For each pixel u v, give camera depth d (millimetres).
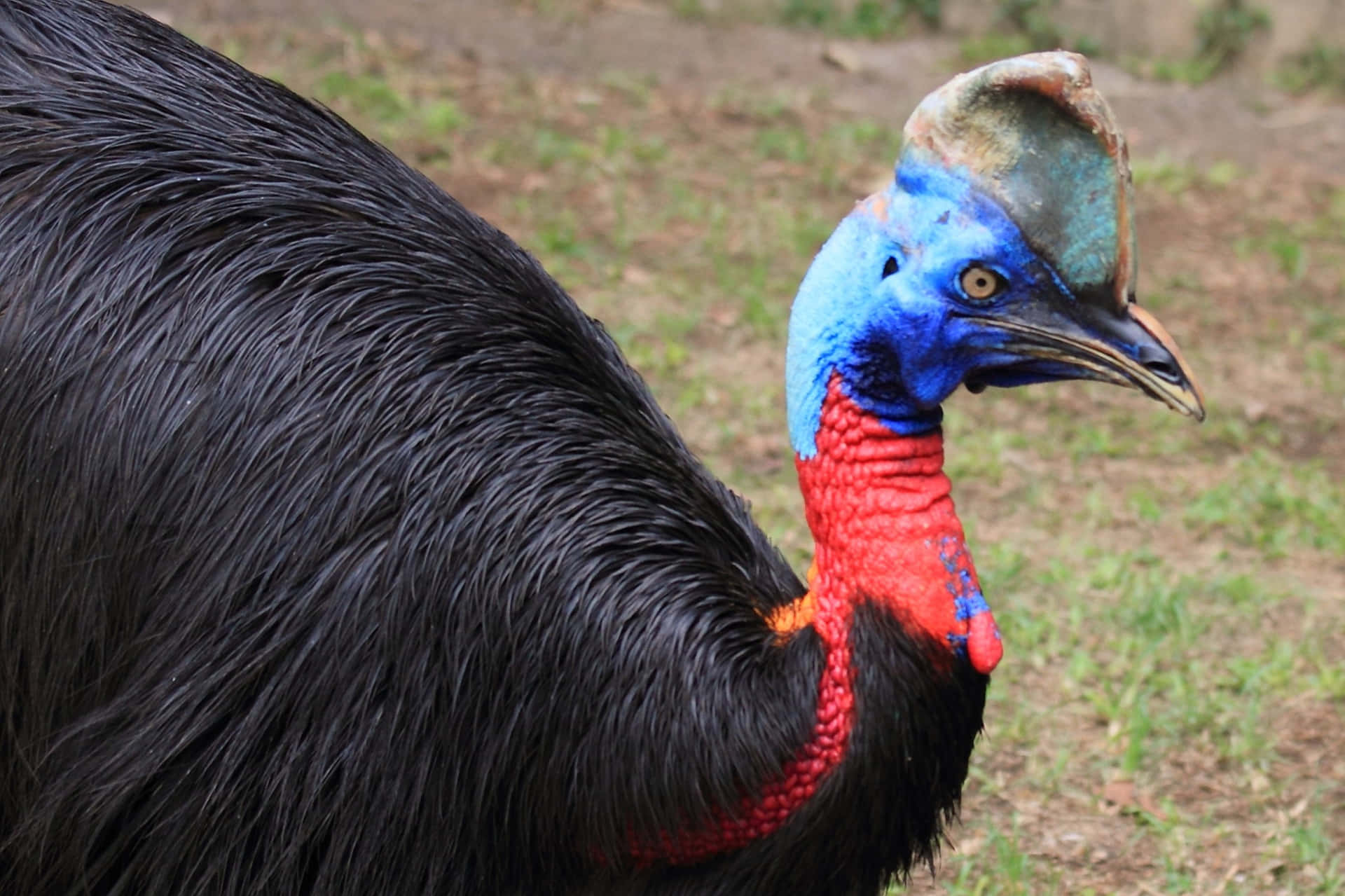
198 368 5852
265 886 5781
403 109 18656
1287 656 10680
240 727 5680
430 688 5746
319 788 5691
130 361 5855
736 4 23906
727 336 14695
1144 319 5434
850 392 5656
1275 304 16562
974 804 9352
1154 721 10039
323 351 5906
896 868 5969
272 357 5875
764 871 5840
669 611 5844
